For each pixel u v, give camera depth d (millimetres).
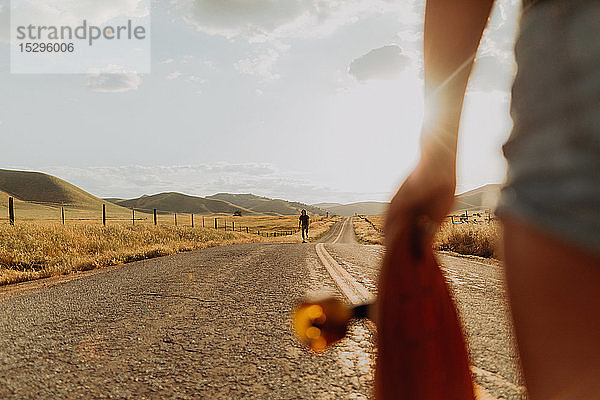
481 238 10680
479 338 3219
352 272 7102
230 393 2490
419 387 408
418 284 420
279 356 3059
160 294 5434
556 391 455
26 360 3078
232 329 3779
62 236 14094
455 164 463
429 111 480
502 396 2203
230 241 24766
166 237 22516
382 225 447
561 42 487
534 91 518
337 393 2445
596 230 413
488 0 514
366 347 3076
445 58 512
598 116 430
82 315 4398
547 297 458
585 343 418
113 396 2484
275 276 6785
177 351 3223
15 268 9867
